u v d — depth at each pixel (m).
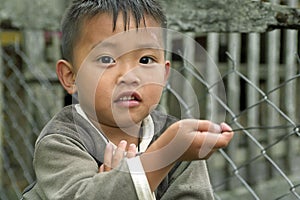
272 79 4.48
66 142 1.31
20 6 2.83
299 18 2.05
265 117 4.57
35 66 4.16
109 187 1.17
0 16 2.85
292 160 4.68
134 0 1.30
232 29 2.16
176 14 2.23
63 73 1.39
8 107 4.11
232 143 4.35
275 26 2.08
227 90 4.33
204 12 2.21
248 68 4.41
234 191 4.28
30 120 3.62
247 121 4.48
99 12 1.28
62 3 2.77
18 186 4.07
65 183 1.24
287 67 4.42
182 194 1.38
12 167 4.15
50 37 4.27
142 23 1.28
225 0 2.15
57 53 4.28
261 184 4.43
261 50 4.68
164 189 1.40
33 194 1.41
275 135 4.58
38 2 2.80
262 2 2.09
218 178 4.22
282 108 4.60
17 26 2.85
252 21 2.12
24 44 4.25
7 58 3.75
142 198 1.16
